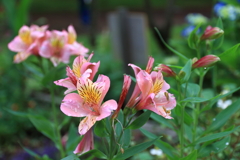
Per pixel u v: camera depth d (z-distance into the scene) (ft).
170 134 3.92
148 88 1.93
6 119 5.22
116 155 1.99
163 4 21.25
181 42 4.46
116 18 4.91
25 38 3.03
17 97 5.60
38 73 3.16
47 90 6.60
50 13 19.76
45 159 2.80
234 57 3.81
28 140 5.08
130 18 4.67
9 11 4.92
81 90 1.92
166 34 6.99
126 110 1.99
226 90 3.17
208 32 2.28
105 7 21.94
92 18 8.83
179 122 2.44
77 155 1.97
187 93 2.33
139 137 4.13
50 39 2.92
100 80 1.95
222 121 2.33
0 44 8.91
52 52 2.96
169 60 4.84
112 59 6.62
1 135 4.98
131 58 4.83
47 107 5.93
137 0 22.38
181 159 2.03
